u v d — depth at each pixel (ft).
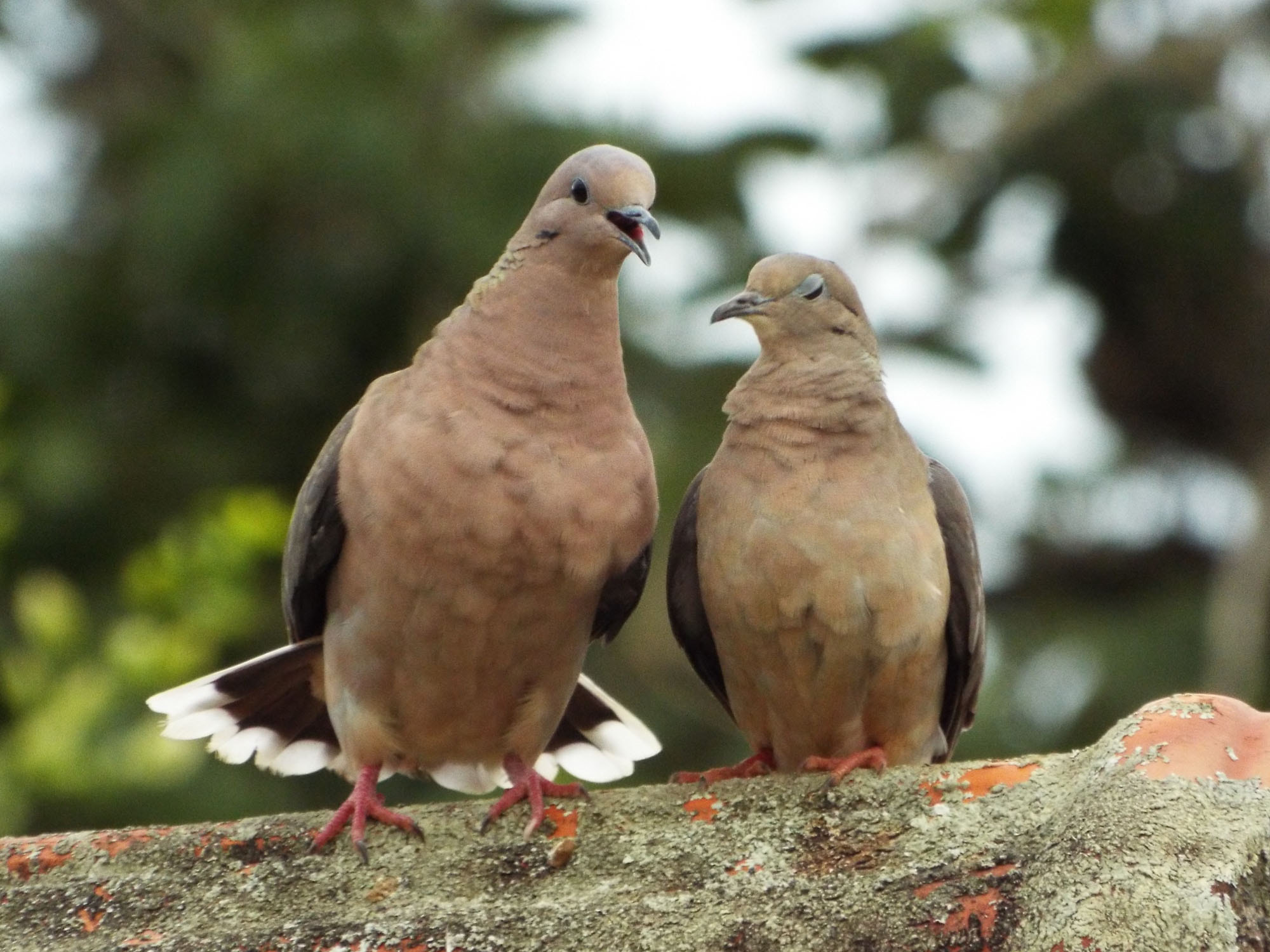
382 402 26.55
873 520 26.71
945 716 29.96
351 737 27.09
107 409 57.06
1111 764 19.66
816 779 22.07
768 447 27.27
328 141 54.39
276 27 58.39
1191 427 69.21
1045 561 63.62
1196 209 67.00
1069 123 66.39
